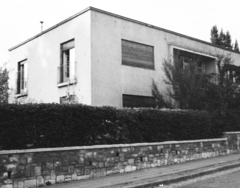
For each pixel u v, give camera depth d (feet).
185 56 65.41
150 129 39.50
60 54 53.31
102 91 47.75
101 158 32.96
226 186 27.45
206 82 55.93
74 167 30.53
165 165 40.11
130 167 35.81
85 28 48.42
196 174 33.40
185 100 51.13
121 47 51.80
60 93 52.29
